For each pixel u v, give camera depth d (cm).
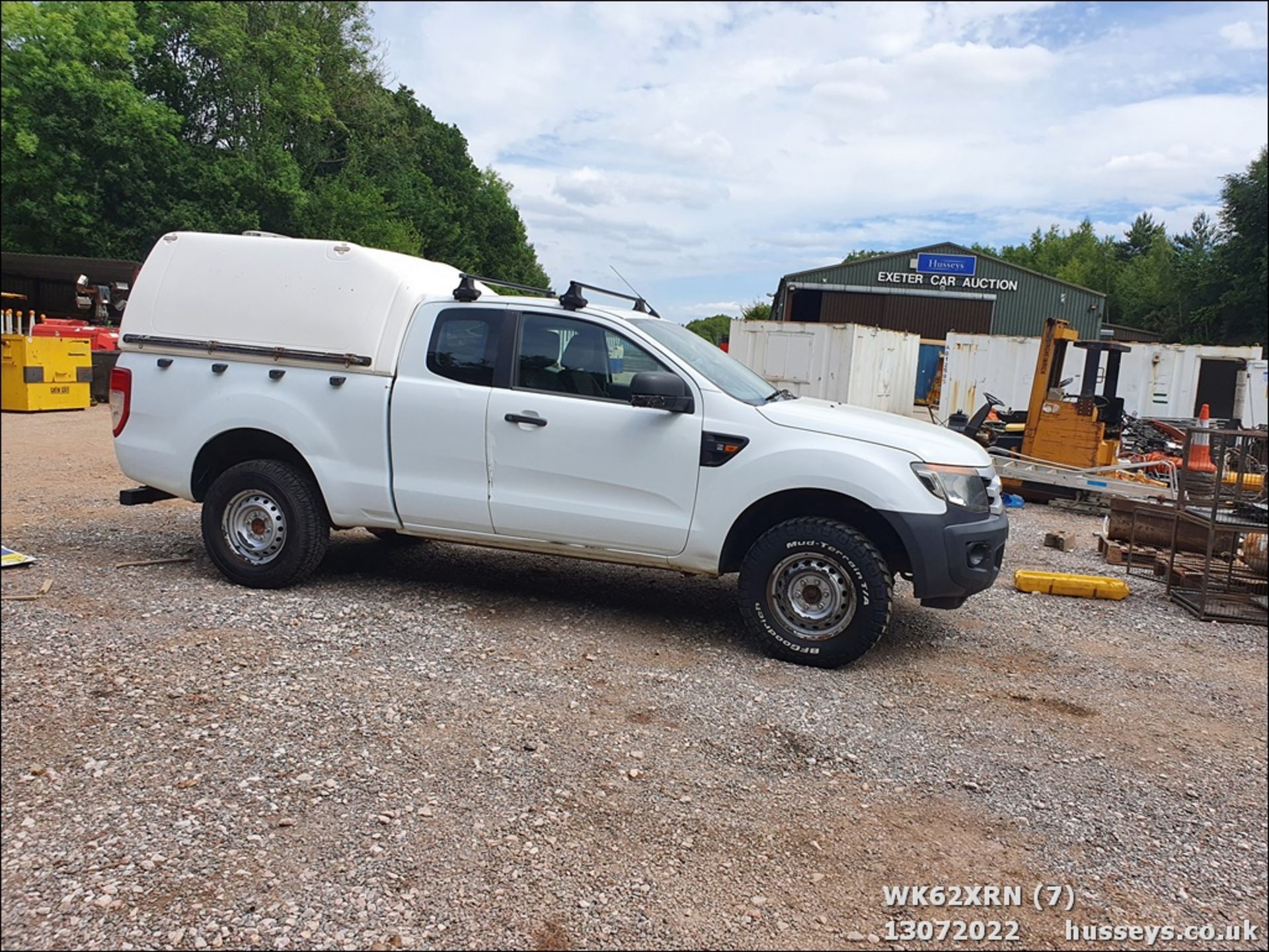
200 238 616
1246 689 527
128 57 3397
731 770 377
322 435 573
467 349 559
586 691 448
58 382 1656
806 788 367
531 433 538
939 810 358
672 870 305
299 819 321
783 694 462
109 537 716
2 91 3150
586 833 323
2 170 3192
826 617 500
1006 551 898
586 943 266
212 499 587
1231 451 948
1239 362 2052
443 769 362
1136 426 1720
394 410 561
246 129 3916
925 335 4112
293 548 578
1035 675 525
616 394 534
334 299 578
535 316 551
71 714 393
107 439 1320
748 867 310
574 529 537
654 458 520
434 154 6431
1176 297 5584
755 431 511
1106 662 559
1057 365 1287
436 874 294
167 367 603
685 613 593
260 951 255
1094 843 343
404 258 612
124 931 260
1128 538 848
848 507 521
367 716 404
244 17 4078
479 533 561
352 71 4738
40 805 323
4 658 448
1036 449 1291
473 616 558
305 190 4000
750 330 1972
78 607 532
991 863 325
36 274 2686
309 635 504
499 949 261
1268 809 377
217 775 348
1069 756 416
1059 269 8700
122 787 337
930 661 535
